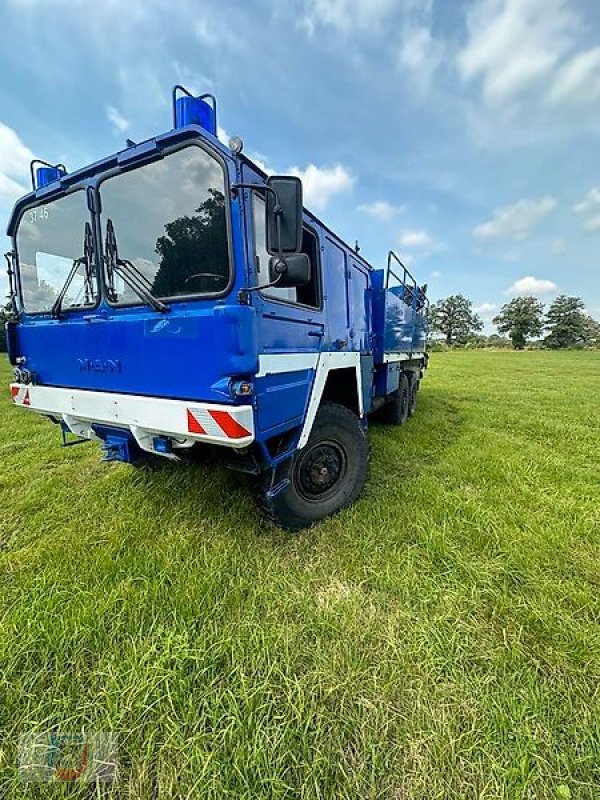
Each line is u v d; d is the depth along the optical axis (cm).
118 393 239
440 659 171
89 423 274
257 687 157
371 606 207
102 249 241
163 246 218
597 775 132
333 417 304
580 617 201
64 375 272
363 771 132
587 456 468
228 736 140
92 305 252
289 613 201
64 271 267
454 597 212
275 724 145
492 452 467
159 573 226
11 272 306
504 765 133
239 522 287
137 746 139
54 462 425
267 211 193
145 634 185
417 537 269
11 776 132
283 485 260
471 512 301
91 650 177
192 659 169
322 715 148
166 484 339
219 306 192
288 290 255
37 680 162
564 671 169
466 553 253
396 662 171
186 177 206
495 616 200
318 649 178
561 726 146
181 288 214
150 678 160
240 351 187
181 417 204
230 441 191
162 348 213
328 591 218
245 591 217
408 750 138
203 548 250
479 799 125
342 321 352
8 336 305
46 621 188
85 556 245
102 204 238
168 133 204
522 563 241
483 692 158
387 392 516
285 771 132
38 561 241
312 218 292
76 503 319
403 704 154
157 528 278
